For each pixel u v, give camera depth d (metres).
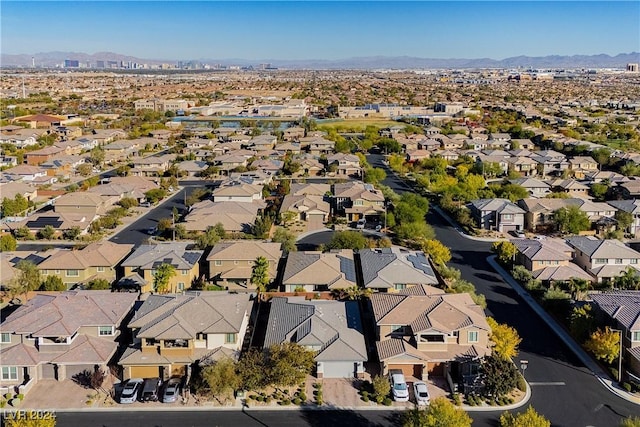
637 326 53.94
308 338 56.00
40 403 50.50
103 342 56.00
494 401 50.84
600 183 133.25
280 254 82.00
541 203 105.38
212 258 77.62
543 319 67.50
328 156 167.00
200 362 53.41
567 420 48.34
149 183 134.25
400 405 50.47
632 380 53.16
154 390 51.12
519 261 84.06
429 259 83.56
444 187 125.75
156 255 77.75
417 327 54.75
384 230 102.69
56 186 140.50
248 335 60.78
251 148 184.12
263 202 117.25
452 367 54.59
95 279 74.31
